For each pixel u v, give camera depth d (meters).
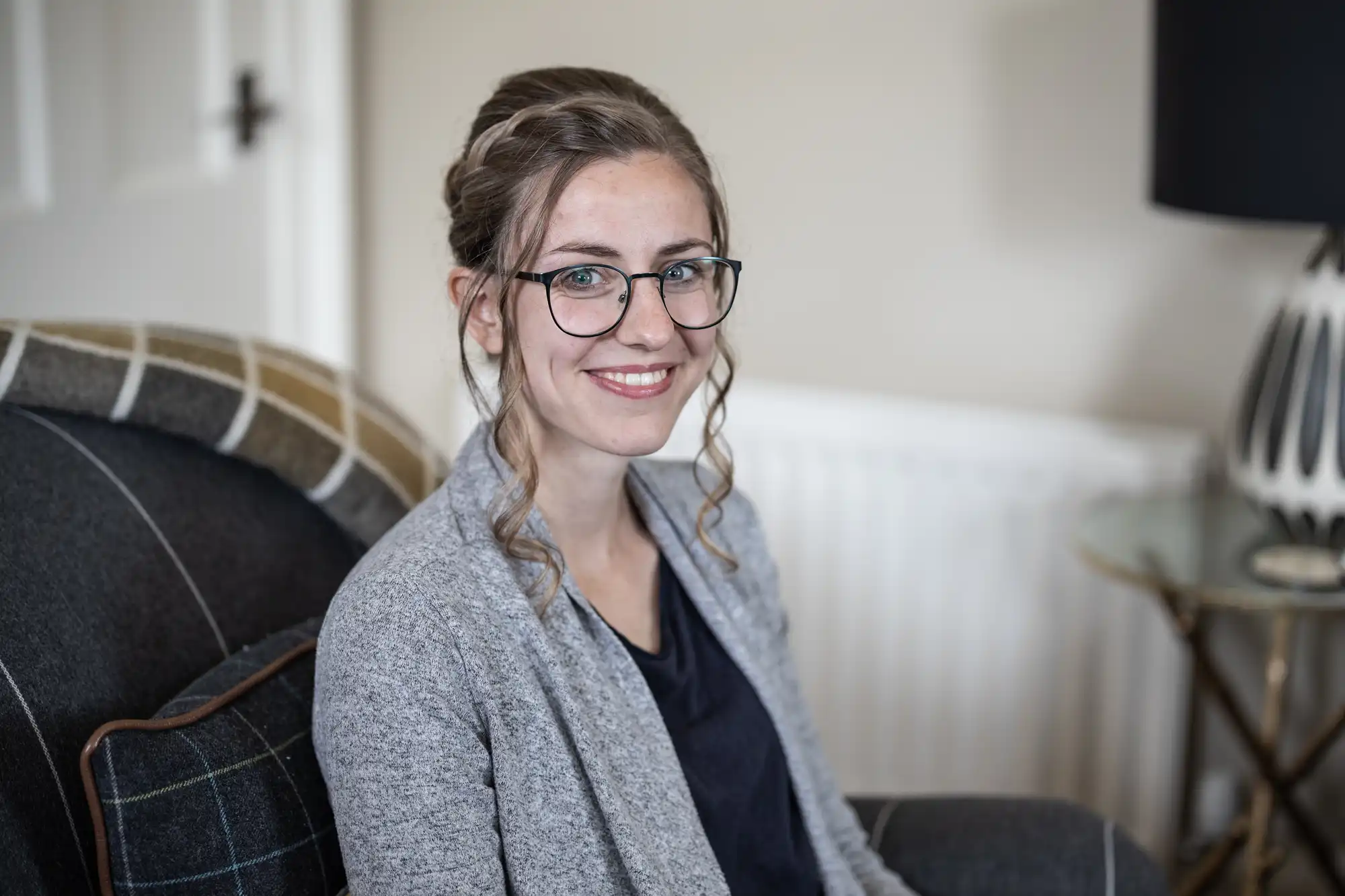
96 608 1.21
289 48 2.47
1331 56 1.65
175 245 2.62
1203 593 1.78
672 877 1.17
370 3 2.55
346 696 1.09
